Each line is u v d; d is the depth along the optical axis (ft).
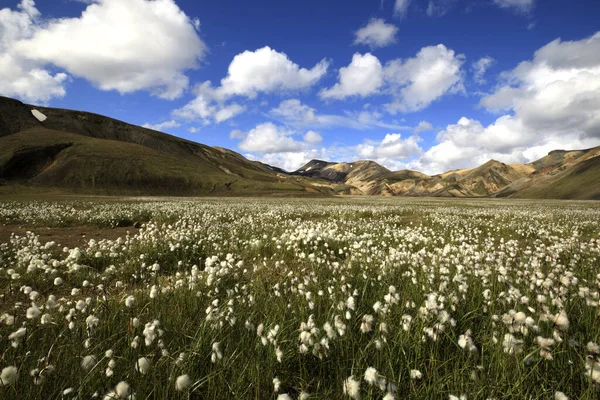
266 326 10.72
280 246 27.94
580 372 8.16
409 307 12.33
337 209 80.53
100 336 10.21
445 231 41.45
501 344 9.00
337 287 14.75
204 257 26.89
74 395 7.73
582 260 21.36
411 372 7.80
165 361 8.68
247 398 7.93
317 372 9.45
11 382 6.62
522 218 58.90
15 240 30.99
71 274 19.84
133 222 53.06
